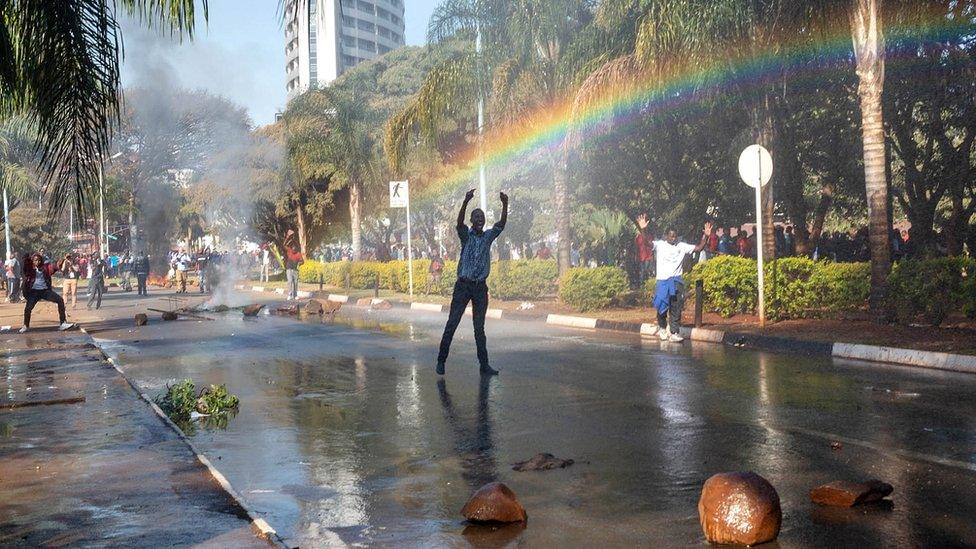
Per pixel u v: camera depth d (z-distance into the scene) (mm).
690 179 31125
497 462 7371
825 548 5059
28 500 6027
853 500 5797
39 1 8844
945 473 6648
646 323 19203
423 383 11969
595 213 38750
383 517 5898
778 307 18250
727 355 14484
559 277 26812
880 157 16953
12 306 36625
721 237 30906
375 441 8359
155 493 6129
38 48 8891
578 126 23312
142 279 45156
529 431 8602
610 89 22422
